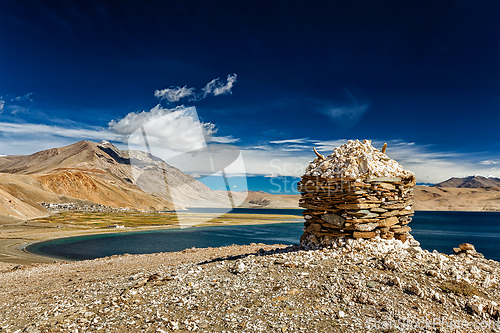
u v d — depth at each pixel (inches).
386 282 295.9
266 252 467.5
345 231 403.5
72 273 638.5
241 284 316.8
